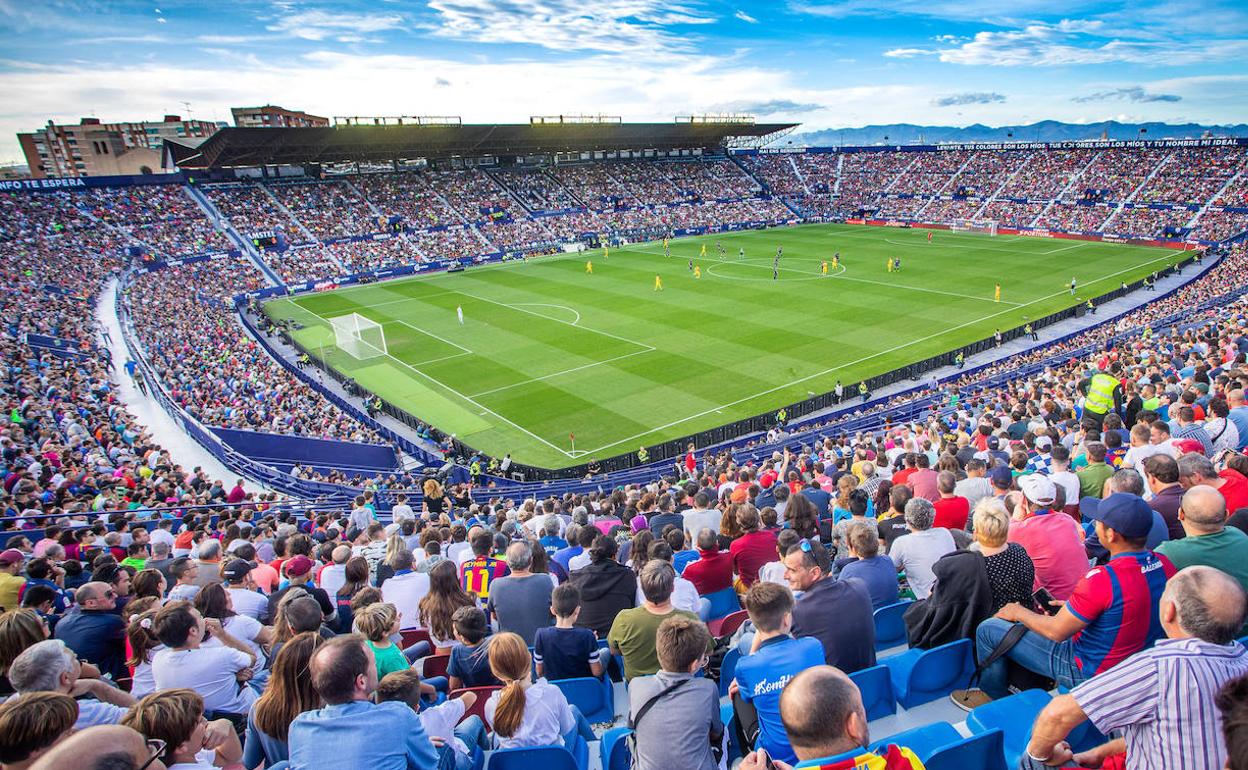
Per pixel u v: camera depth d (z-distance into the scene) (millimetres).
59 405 30891
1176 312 51469
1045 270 79500
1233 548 6051
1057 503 9812
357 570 11305
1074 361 40500
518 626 9648
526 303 72375
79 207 78938
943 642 7660
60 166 156750
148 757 4164
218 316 63312
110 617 9734
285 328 64188
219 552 12195
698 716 5535
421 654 9992
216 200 89562
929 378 48594
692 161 135625
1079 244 94750
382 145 97750
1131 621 5727
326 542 15086
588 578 9828
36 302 50531
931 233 102250
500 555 13922
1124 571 5797
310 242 89875
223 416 36750
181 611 7574
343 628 11008
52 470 22953
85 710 6289
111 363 43156
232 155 88938
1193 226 90125
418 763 5352
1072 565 7898
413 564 12078
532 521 18453
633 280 81375
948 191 122062
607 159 128125
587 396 47469
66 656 6180
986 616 7359
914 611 8094
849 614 6996
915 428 29109
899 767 3984
